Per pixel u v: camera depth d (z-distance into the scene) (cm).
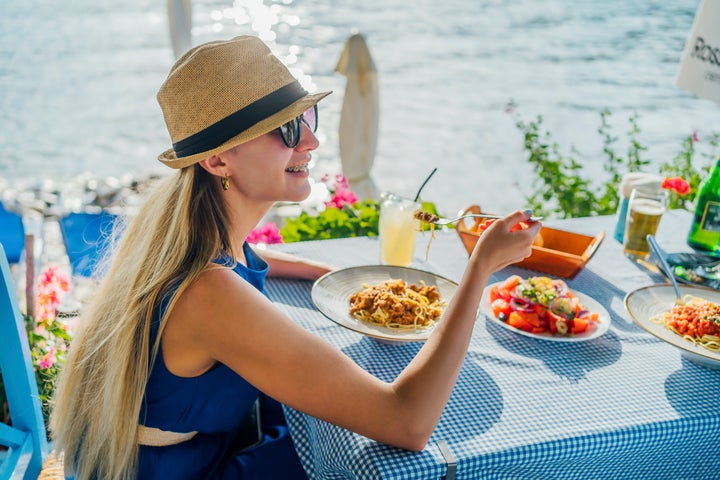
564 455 113
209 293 112
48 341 226
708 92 211
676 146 938
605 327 151
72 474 135
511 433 114
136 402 118
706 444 123
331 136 999
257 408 147
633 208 198
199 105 113
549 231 197
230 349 111
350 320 146
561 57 2030
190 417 124
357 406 108
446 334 114
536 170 429
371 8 3102
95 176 909
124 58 1880
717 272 182
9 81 1571
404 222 181
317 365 109
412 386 109
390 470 104
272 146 117
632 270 191
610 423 117
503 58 2008
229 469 136
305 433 133
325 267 179
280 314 112
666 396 127
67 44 2048
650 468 125
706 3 214
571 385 130
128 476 127
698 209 204
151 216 125
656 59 1981
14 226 296
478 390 127
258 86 114
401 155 1023
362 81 436
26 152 1042
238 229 130
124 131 1199
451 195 812
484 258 121
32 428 155
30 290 234
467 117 1282
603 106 1320
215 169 119
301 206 414
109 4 2845
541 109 1313
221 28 2039
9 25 2311
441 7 3241
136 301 116
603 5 3272
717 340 140
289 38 2084
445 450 109
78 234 274
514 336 151
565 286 159
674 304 162
